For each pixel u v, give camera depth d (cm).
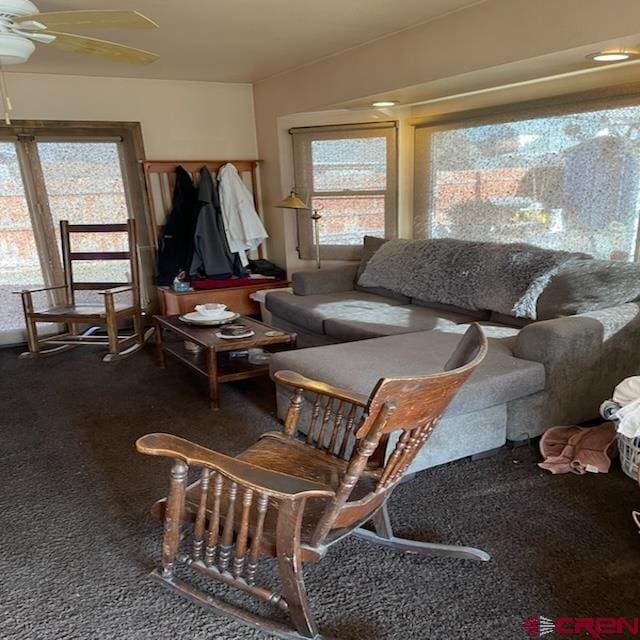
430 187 414
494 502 203
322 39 336
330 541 138
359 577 168
